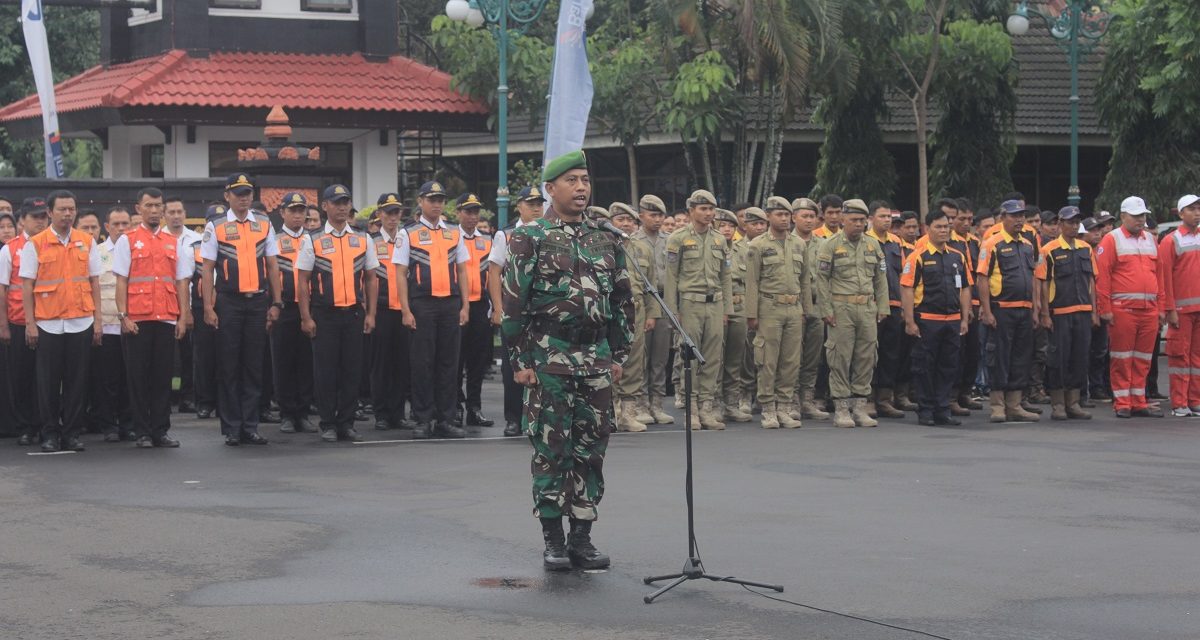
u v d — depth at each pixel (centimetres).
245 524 923
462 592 739
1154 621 687
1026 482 1104
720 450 1288
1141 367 1620
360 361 1385
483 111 2681
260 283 1345
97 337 1313
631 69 2622
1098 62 3278
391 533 891
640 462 1206
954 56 2678
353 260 1373
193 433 1441
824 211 1652
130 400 1328
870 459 1230
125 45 2798
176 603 718
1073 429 1483
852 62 2394
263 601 721
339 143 2755
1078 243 1587
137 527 914
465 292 1413
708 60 2402
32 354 1399
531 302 798
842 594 735
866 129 2739
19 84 3297
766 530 901
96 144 3778
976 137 2784
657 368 1508
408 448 1319
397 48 2772
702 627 672
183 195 1828
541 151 3341
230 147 2636
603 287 801
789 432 1440
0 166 3484
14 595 736
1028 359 1559
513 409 1414
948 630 669
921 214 2619
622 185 3297
